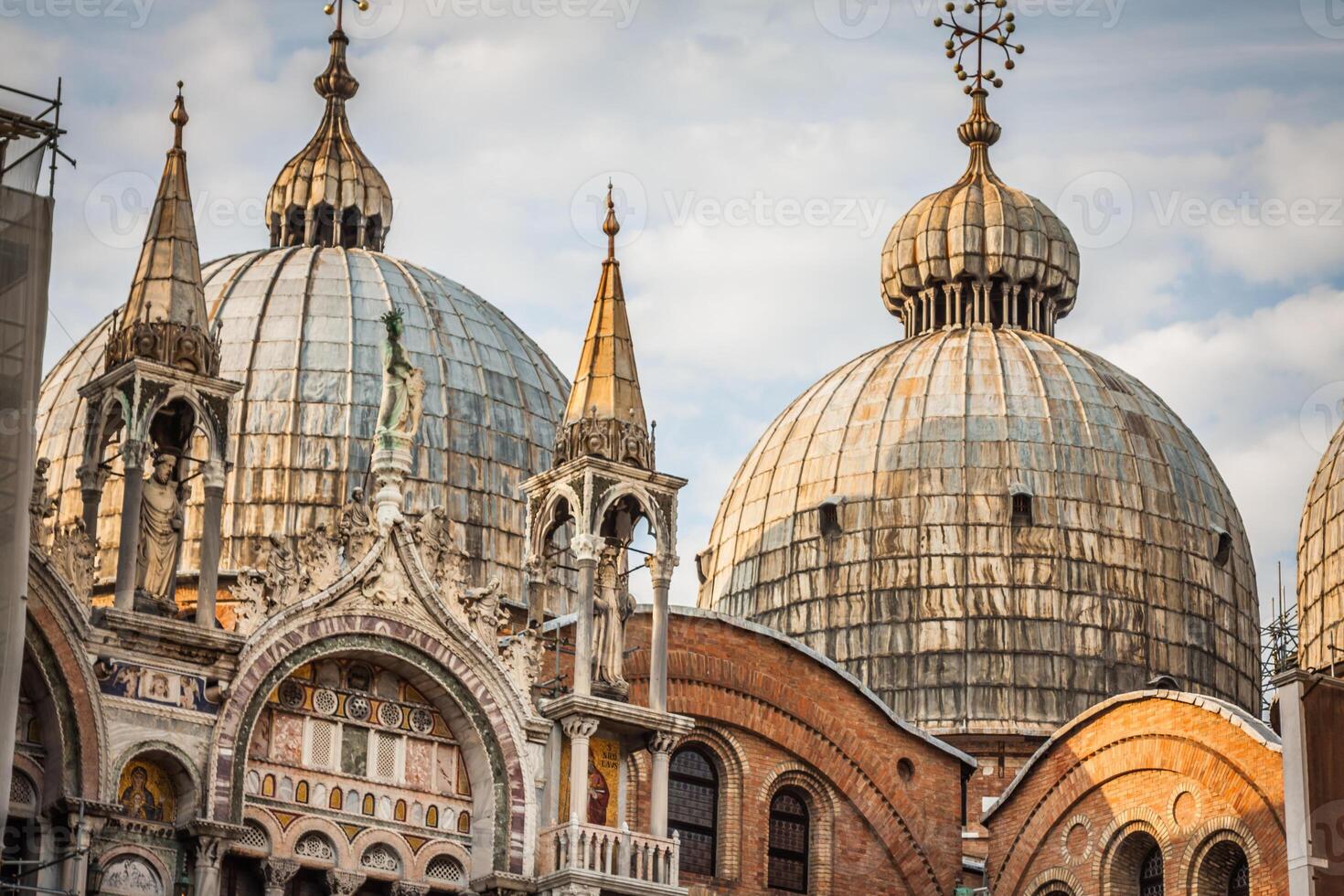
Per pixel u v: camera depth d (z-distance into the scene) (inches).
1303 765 2620.6
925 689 3895.2
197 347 2529.5
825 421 4143.7
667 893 2576.3
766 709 3100.4
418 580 2581.2
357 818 2522.1
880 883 3125.0
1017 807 3149.6
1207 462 4165.8
